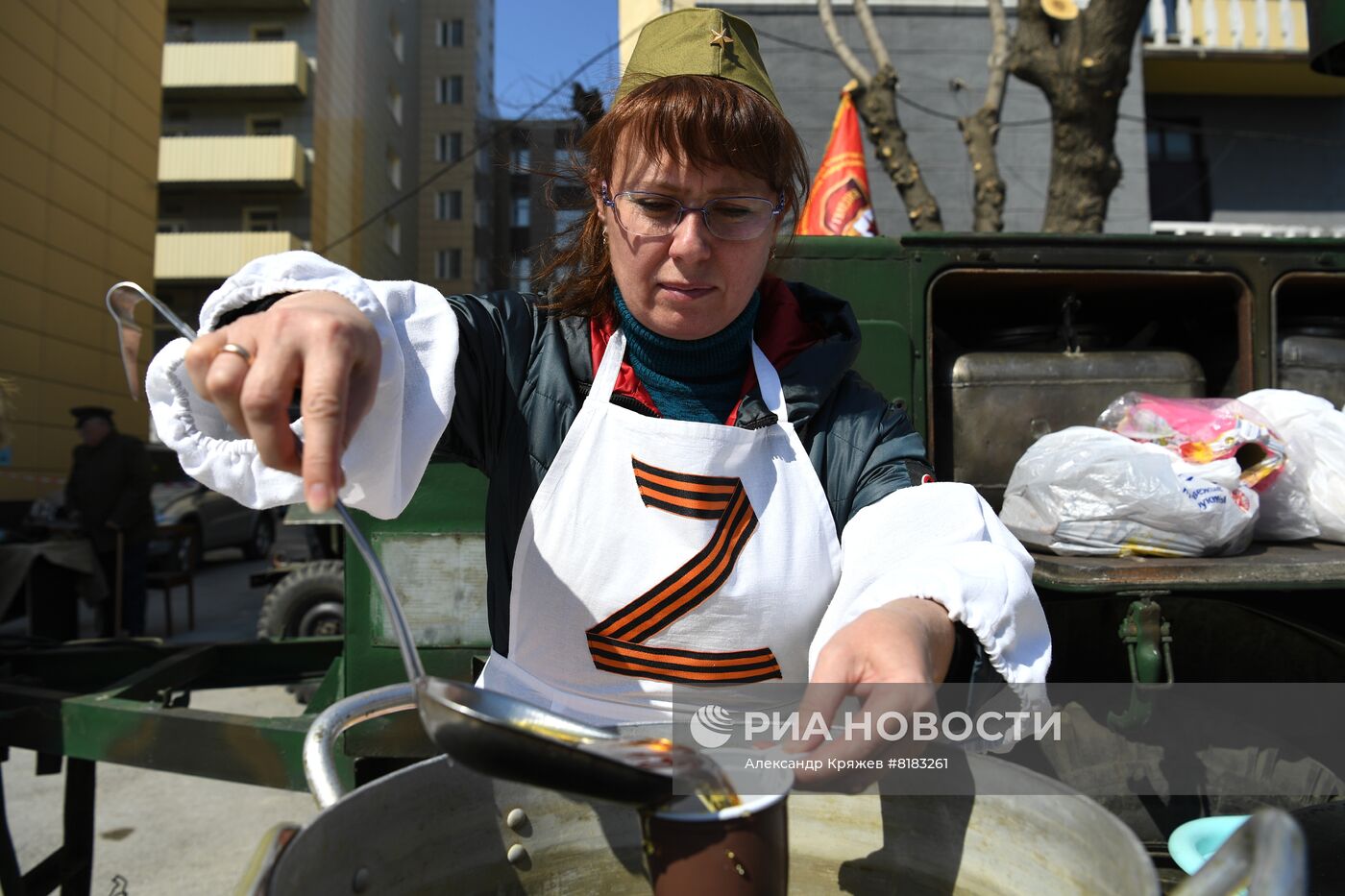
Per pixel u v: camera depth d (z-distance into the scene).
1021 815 0.84
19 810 3.54
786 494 1.12
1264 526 1.95
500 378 1.17
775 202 1.13
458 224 30.00
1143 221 10.02
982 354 2.44
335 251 24.48
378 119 27.44
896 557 0.99
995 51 5.21
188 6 23.39
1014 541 1.06
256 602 8.43
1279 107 12.06
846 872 0.96
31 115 10.38
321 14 23.62
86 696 2.18
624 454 1.11
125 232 12.42
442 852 0.90
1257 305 2.37
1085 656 1.97
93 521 6.23
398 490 1.01
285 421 0.77
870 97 5.24
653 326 1.12
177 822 3.46
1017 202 8.98
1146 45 10.74
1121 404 2.08
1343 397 2.42
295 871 0.69
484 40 31.42
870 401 1.23
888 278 2.30
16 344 10.09
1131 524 1.73
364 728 1.98
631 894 0.99
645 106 1.04
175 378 0.97
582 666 1.13
